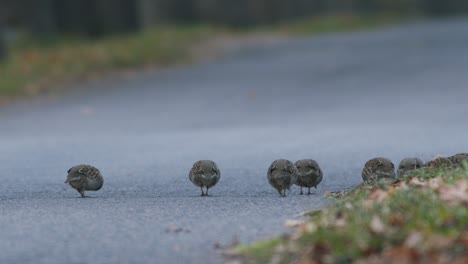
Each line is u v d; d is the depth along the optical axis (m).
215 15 181.50
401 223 22.25
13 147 52.97
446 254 20.56
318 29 176.00
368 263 20.59
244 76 96.50
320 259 21.22
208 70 102.44
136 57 107.69
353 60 111.56
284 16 196.25
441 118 64.50
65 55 105.00
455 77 91.88
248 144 52.00
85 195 34.50
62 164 45.12
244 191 35.34
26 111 73.38
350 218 22.91
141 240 24.41
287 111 71.56
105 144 53.53
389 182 29.67
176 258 22.73
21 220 27.06
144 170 42.28
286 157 46.19
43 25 128.25
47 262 22.44
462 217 22.34
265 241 23.42
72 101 79.19
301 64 107.75
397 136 54.28
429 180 28.95
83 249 23.55
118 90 86.25
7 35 125.19
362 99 78.06
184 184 37.75
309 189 33.16
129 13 141.50
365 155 46.12
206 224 26.14
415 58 112.06
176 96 81.69
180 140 54.78
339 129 59.12
